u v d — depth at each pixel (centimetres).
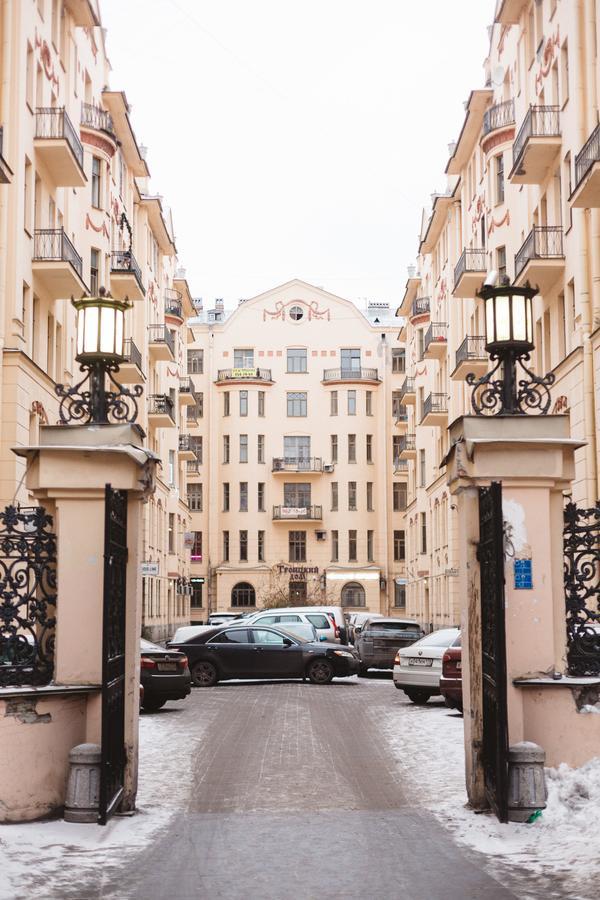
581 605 1023
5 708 948
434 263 5472
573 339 2703
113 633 964
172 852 848
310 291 7750
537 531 999
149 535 5172
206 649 2730
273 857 830
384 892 723
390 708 2055
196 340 7731
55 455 990
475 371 4069
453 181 5019
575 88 2683
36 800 950
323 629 3228
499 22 3491
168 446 5884
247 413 7575
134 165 4475
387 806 1042
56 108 2825
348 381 7575
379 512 7506
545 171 3044
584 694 991
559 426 1020
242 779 1212
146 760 1368
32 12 2764
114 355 1038
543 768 941
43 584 995
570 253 2759
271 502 7531
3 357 2528
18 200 2609
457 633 2189
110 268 3862
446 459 1088
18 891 722
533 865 790
